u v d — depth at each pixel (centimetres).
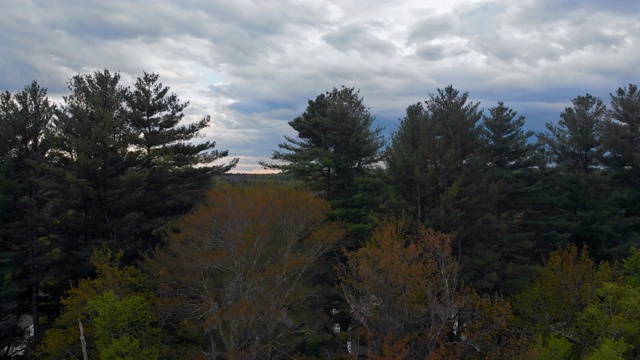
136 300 1964
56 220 2927
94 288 2197
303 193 2445
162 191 3138
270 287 2194
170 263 2234
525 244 2884
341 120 2928
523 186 3484
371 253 1714
